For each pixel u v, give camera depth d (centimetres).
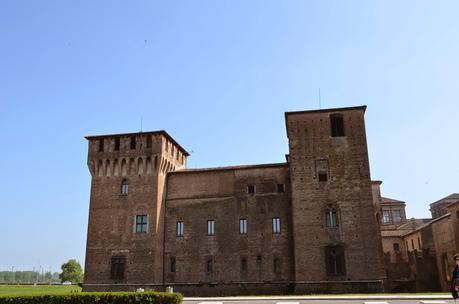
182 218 5616
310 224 5041
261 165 5578
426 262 6844
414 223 8875
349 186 5088
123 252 5403
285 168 5509
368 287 4722
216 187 5644
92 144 5900
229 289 5206
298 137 5366
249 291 5156
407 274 6812
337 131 5344
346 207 5025
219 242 5409
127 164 5697
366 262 4806
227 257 5331
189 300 3841
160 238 5491
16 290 7762
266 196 5453
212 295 5219
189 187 5741
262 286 5141
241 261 5288
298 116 5447
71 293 3067
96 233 5553
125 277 5306
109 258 5422
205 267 5359
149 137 5741
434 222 6862
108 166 5794
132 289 5228
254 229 5362
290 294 4938
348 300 3484
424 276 6788
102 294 2975
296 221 5081
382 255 5631
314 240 4978
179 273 5403
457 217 5938
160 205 5572
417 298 3422
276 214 5359
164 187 5753
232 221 5453
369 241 4862
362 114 5328
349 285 4769
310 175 5206
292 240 5219
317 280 4844
